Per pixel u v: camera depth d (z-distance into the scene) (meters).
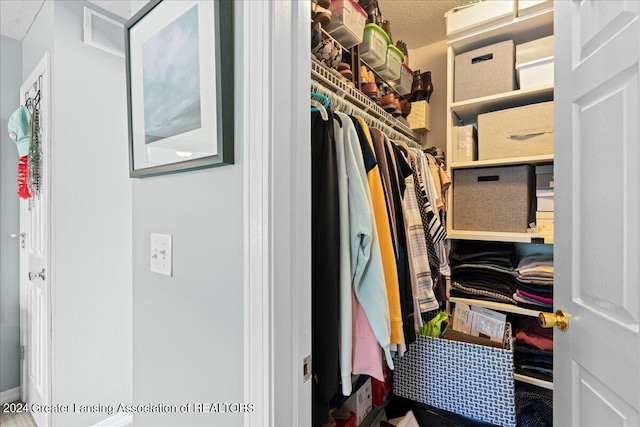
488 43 1.75
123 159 1.81
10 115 2.04
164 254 0.85
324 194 0.82
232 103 0.63
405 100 1.88
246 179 0.61
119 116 1.79
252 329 0.60
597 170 0.70
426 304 1.16
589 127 0.73
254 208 0.59
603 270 0.68
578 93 0.77
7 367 2.03
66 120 1.59
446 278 1.68
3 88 2.01
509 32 1.65
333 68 1.17
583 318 0.76
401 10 1.89
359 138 0.95
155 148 0.83
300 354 0.64
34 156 1.65
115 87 1.77
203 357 0.73
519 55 1.61
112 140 1.76
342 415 1.23
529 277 1.53
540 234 1.54
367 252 0.85
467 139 1.75
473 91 1.71
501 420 1.20
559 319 0.84
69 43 1.59
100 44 1.68
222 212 0.68
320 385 0.79
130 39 0.89
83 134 1.65
